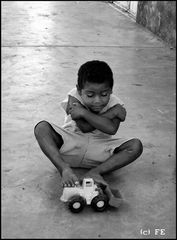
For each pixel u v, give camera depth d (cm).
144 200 218
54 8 690
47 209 207
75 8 700
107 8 712
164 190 227
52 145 222
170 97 355
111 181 232
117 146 230
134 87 373
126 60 447
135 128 295
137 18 612
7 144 263
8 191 219
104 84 213
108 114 226
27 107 318
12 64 412
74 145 229
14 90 350
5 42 482
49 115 307
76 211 204
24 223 197
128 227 198
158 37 540
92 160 235
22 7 682
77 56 449
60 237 190
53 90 354
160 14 532
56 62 426
